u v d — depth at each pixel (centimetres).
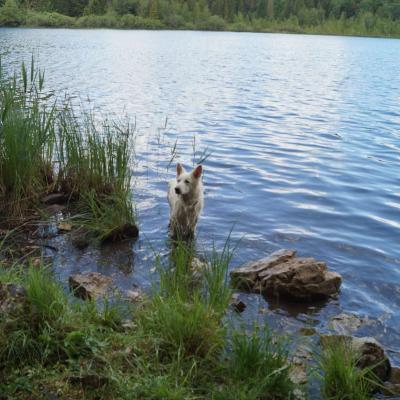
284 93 1379
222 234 438
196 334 252
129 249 401
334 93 1420
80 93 1145
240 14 6856
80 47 2567
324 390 235
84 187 477
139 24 5650
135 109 1009
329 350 252
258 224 464
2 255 371
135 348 243
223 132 862
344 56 2958
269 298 337
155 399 213
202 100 1189
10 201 438
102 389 216
